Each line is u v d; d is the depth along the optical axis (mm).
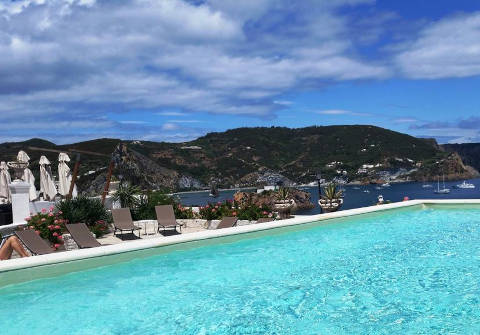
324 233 11820
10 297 7035
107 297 7035
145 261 8883
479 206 15117
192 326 5895
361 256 9344
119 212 13234
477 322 5680
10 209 13359
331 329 5645
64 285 7578
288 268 8562
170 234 13398
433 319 5832
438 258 8992
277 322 5938
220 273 8266
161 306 6613
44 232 11375
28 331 5773
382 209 14203
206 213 15203
